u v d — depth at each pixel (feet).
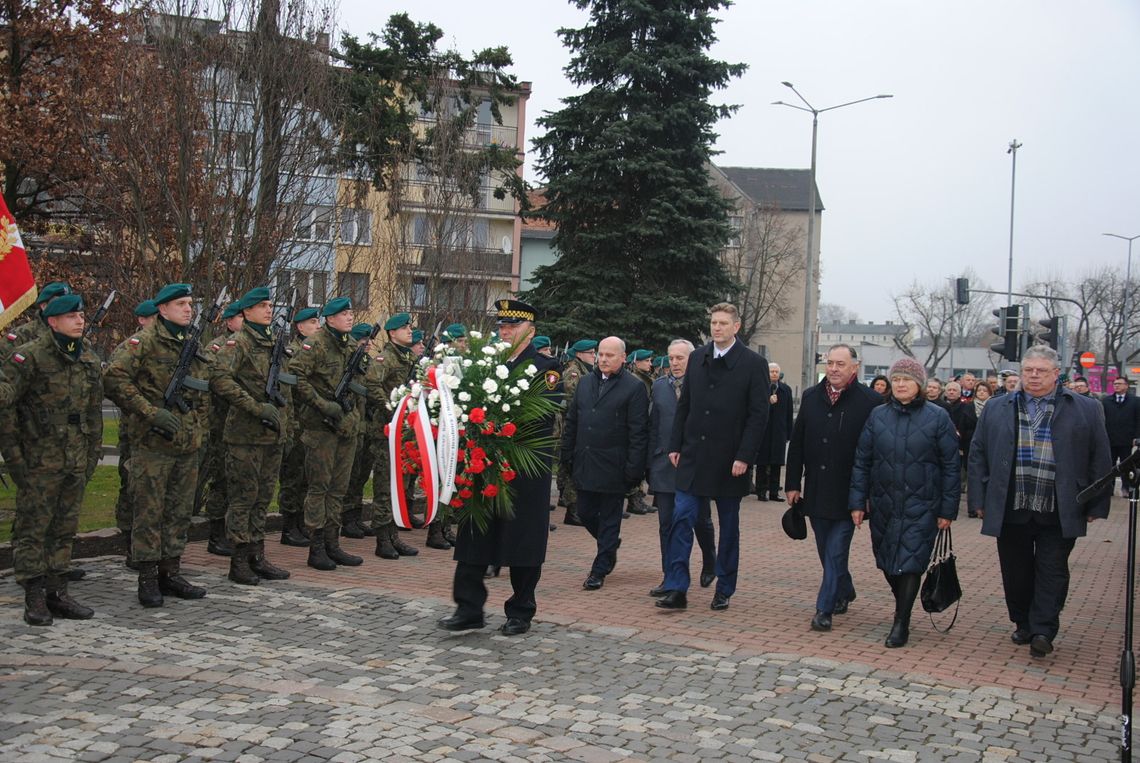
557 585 30.37
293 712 17.21
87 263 57.67
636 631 24.29
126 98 44.57
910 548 24.20
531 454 22.94
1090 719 18.89
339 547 31.63
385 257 75.82
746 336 182.50
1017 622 25.20
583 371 45.57
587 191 88.89
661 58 88.74
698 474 26.76
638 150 89.51
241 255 46.37
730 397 26.68
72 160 59.06
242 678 18.98
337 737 16.07
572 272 89.92
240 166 46.57
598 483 29.86
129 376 23.79
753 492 60.29
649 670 20.95
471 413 22.17
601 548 30.19
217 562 30.89
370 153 75.41
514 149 92.48
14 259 25.00
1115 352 223.10
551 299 90.53
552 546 38.14
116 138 44.55
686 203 89.25
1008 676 21.80
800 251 207.41
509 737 16.53
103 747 15.28
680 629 24.88
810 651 23.22
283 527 35.09
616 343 30.35
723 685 20.08
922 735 17.63
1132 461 16.46
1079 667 22.88
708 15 91.97
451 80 82.43
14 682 18.30
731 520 27.32
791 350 231.71
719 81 91.09
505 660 21.31
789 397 55.36
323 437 30.09
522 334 24.16
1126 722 15.70
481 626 23.90
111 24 58.85
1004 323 62.28
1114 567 38.63
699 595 29.63
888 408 25.20
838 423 26.00
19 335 29.78
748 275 182.70
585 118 90.63
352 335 34.58
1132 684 15.81
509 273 135.54
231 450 27.63
